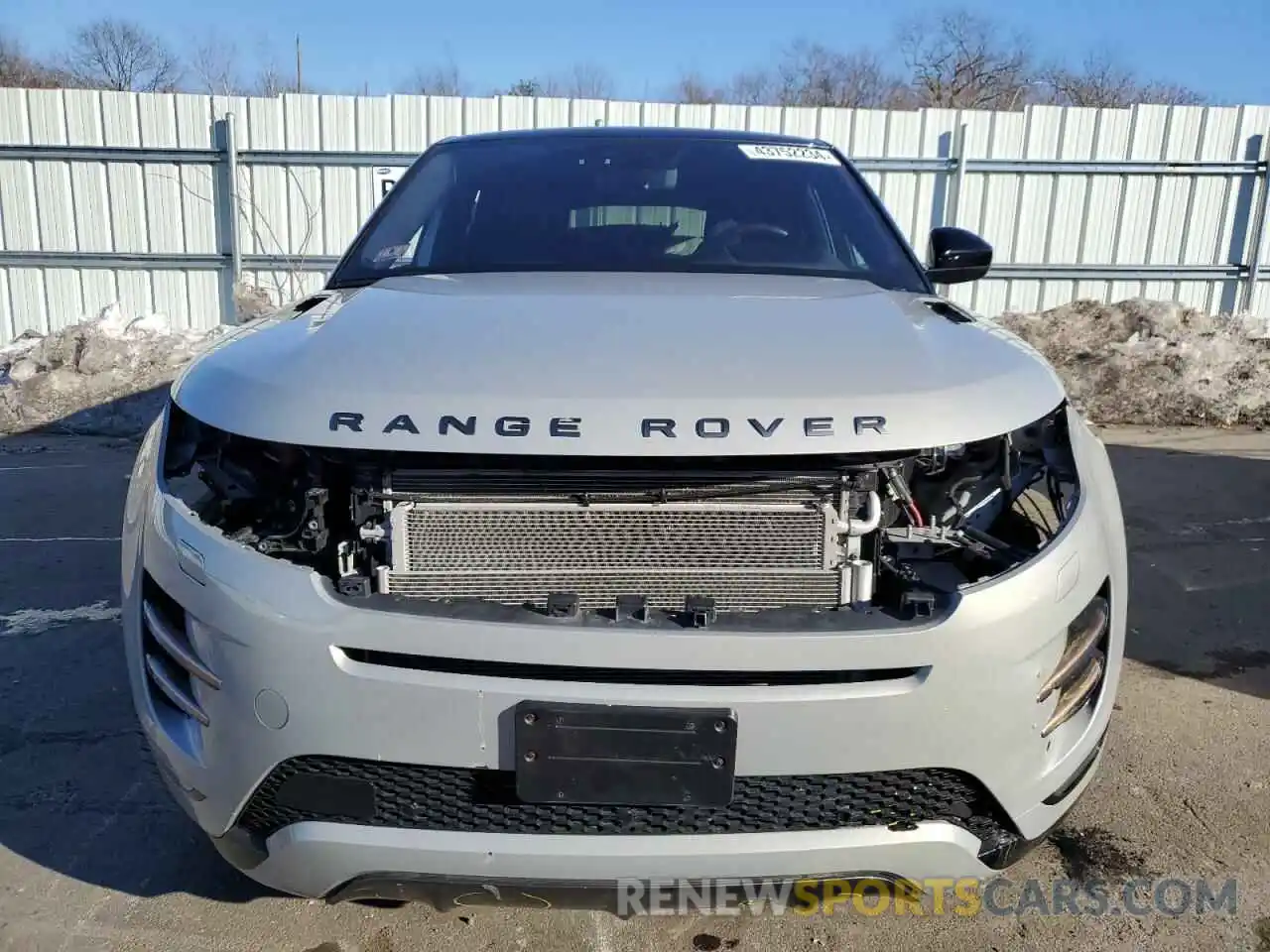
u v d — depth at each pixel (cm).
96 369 780
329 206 1062
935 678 166
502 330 199
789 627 167
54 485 593
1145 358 787
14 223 1069
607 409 172
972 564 201
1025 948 215
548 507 175
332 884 175
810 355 190
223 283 1085
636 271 267
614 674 167
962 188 1069
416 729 166
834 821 172
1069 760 186
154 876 238
